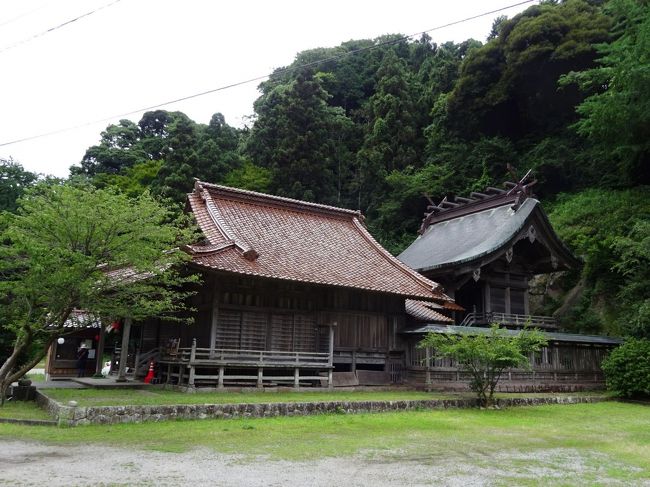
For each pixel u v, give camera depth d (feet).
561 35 127.13
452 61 172.55
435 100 165.78
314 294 61.31
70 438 29.01
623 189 111.14
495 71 139.23
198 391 48.91
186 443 28.76
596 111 96.43
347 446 29.91
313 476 22.21
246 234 61.52
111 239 39.75
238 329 55.01
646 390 62.13
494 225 92.94
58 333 42.29
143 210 41.24
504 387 64.95
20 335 39.42
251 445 29.01
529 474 24.35
